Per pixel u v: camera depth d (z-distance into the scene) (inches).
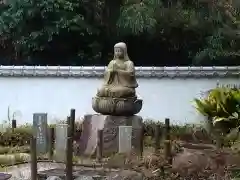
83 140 505.7
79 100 698.8
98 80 699.4
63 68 697.0
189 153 402.9
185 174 364.8
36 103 701.3
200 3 854.5
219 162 383.2
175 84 690.8
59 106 699.4
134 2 876.0
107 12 919.0
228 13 769.6
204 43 904.9
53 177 359.9
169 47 943.7
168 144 396.2
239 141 504.1
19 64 935.0
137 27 846.5
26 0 854.5
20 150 503.2
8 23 869.8
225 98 560.7
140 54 982.4
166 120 524.7
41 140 475.8
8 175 366.0
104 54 960.9
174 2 874.1
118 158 429.4
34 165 356.5
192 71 684.7
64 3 868.0
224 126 550.9
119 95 494.0
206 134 547.5
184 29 896.3
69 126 478.9
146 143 544.1
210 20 848.9
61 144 450.0
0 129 596.4
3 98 701.3
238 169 370.0
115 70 506.0
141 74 690.2
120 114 497.4
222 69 680.4
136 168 390.9
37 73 697.0
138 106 508.7
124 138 458.6
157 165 381.4
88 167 418.6
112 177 366.6
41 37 882.1
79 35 906.1
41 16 865.5
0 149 499.2
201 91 684.1
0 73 697.0
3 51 928.3
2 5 898.1
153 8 856.9
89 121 509.0
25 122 696.4
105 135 488.7
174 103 689.0
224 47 818.8
